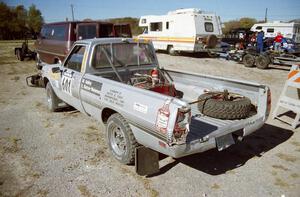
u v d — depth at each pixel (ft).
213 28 59.16
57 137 16.52
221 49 62.18
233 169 12.85
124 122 12.25
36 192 11.19
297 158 13.88
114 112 13.79
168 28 63.10
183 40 59.26
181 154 10.17
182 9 59.26
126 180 11.96
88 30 33.01
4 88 30.53
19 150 14.87
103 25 34.12
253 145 15.44
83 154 14.32
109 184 11.68
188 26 57.31
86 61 15.11
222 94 13.44
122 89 12.10
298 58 43.19
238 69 44.32
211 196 10.85
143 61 17.46
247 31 68.33
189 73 16.69
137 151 11.25
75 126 18.29
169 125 9.66
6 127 18.28
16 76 38.42
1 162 13.60
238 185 11.58
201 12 58.13
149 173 11.64
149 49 17.62
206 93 14.23
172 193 11.05
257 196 10.85
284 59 43.11
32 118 20.01
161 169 12.85
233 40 72.43
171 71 17.97
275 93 27.53
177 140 9.83
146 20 69.46
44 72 21.16
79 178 12.13
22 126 18.42
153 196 10.86
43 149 14.94
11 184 11.75
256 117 12.95
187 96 17.03
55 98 20.63
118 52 16.14
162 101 10.10
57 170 12.80
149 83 15.25
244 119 12.70
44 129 17.81
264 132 17.38
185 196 10.85
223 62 52.70
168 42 63.82
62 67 17.98
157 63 18.13
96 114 14.56
